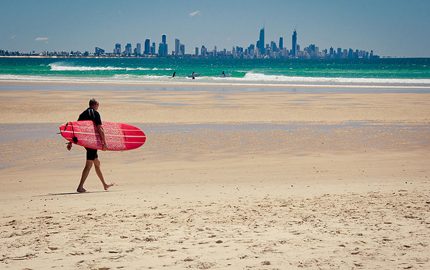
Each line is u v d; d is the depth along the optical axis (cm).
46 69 12675
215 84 6425
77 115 3105
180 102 3875
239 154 1844
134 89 5341
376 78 8800
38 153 1852
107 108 3416
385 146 2017
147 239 724
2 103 3672
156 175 1496
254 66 19550
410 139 2192
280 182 1362
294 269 566
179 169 1585
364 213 892
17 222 894
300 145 2034
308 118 2966
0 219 934
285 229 777
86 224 855
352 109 3425
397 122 2803
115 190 1280
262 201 1042
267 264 585
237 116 3038
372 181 1354
